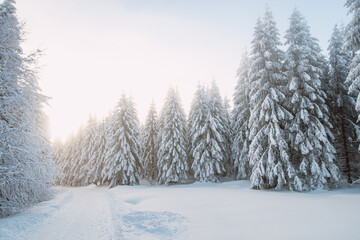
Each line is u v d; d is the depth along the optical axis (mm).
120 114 30000
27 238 6000
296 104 16406
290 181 15008
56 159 50312
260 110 17406
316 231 5539
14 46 10016
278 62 18297
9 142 8766
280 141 15344
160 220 7805
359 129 16953
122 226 7391
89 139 40312
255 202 10570
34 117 10484
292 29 17453
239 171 23328
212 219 7738
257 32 18750
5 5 10359
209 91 31297
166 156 27703
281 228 6055
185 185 24609
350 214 6957
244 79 25031
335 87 18203
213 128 25359
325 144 14516
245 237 5504
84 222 8117
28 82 10156
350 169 18359
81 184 40594
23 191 9438
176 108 29922
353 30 12461
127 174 26188
